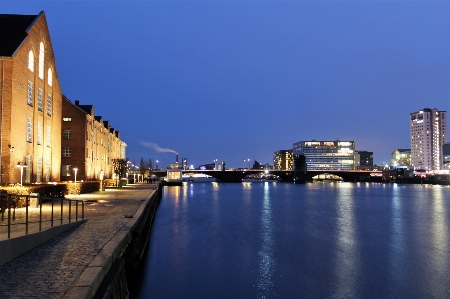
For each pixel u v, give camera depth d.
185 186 152.62
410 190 126.75
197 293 17.95
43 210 26.44
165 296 17.50
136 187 74.50
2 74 33.59
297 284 19.48
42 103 42.19
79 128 62.16
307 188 139.88
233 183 198.25
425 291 18.64
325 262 23.77
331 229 37.22
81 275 10.36
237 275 20.83
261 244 29.12
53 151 46.12
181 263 23.19
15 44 35.28
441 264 23.47
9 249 12.07
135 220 22.39
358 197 88.69
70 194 44.41
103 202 35.69
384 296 17.98
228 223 41.16
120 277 13.26
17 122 34.97
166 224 40.28
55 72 47.03
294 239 31.38
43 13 42.19
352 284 19.58
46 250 13.77
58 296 8.82
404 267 22.80
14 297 8.76
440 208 61.09
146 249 27.11
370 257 25.20
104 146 82.69
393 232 35.66
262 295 17.83
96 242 15.33
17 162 34.97
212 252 26.23
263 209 57.50
